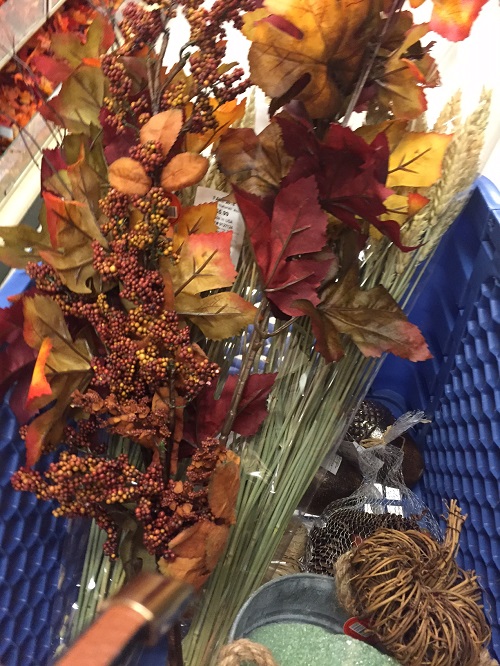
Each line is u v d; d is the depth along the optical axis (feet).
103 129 1.44
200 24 1.31
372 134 1.47
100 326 1.36
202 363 1.35
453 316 2.36
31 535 1.85
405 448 2.53
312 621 1.79
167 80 1.39
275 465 1.73
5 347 1.46
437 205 1.65
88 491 1.33
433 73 1.62
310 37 1.31
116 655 0.66
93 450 1.47
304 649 1.57
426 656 1.43
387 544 1.56
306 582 1.73
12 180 1.86
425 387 2.65
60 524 1.99
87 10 2.39
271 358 1.70
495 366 2.04
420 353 1.51
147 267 1.40
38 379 1.25
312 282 1.48
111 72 1.32
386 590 1.43
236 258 1.63
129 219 1.38
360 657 1.51
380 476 2.35
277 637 1.62
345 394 1.79
